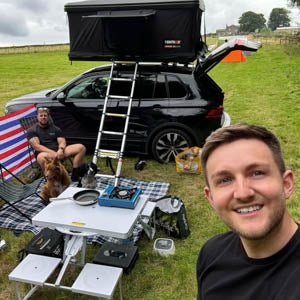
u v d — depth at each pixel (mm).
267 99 10750
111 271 2748
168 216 3678
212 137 1066
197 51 5559
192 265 3240
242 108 9617
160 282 3055
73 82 5906
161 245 3506
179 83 5461
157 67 5648
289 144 6410
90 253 3494
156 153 5711
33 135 5250
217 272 1165
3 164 5242
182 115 5391
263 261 1013
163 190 4844
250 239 975
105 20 5309
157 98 5527
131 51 5434
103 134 5820
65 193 3588
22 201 4637
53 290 3010
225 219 1028
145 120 5570
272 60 22719
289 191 1030
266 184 961
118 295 2928
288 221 1013
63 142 5273
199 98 5383
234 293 1068
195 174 5324
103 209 3188
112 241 3590
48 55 33656
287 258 978
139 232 3740
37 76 19281
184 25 5160
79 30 5574
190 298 2867
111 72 5574
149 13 5016
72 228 2926
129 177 5344
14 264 3389
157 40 5312
